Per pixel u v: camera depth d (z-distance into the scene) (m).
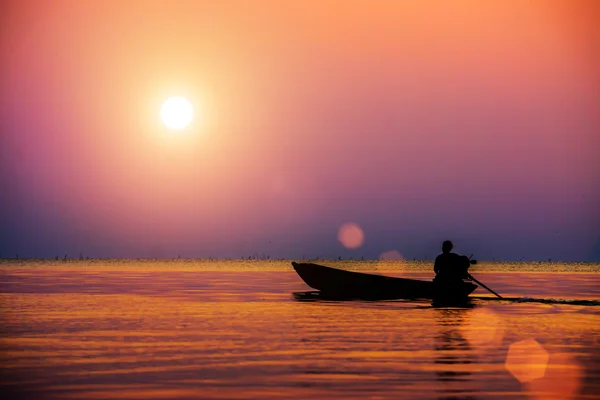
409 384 34.66
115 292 98.81
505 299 83.50
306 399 31.72
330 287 89.94
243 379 35.72
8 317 62.78
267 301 81.25
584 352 44.00
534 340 49.00
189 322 59.06
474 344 46.97
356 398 31.91
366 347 45.53
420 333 52.28
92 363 39.88
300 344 46.78
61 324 57.47
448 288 80.19
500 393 32.97
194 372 37.44
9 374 36.84
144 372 37.41
